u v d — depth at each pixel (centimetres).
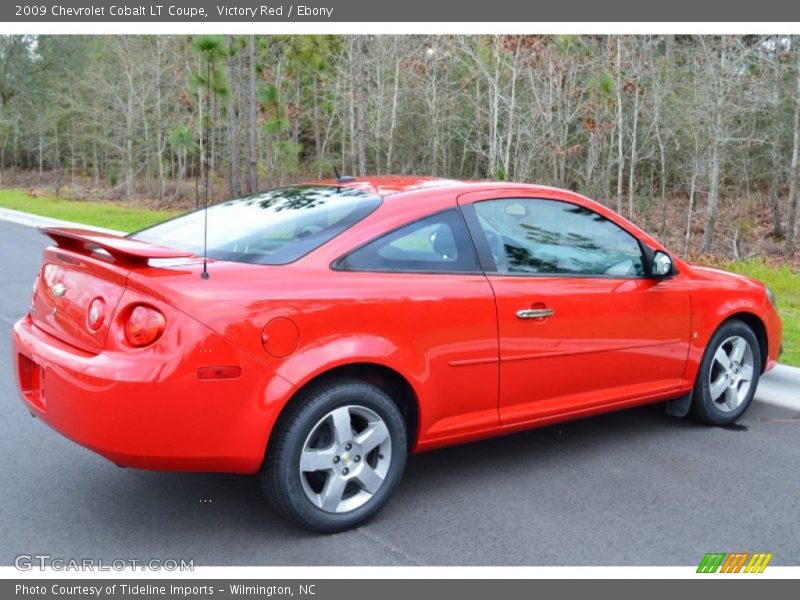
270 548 329
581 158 2347
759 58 1792
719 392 488
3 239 1504
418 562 321
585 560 325
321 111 3106
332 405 329
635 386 446
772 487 402
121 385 294
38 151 5553
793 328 784
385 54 2558
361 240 351
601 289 420
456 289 366
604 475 413
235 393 306
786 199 2309
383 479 349
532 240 406
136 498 374
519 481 404
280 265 333
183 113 3344
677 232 2061
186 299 302
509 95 2334
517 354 386
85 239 318
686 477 412
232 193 1991
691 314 464
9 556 319
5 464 411
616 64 1773
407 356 349
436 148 2636
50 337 340
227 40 1703
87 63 4731
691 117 1783
